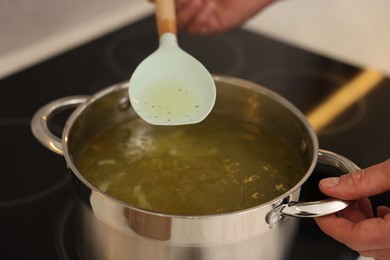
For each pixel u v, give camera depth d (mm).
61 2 937
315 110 847
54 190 716
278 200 530
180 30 875
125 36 981
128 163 684
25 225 675
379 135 809
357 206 618
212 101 638
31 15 909
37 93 860
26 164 748
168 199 631
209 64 931
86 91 871
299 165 677
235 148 706
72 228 675
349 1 1116
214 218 512
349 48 1025
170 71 656
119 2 1022
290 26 1068
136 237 535
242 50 965
